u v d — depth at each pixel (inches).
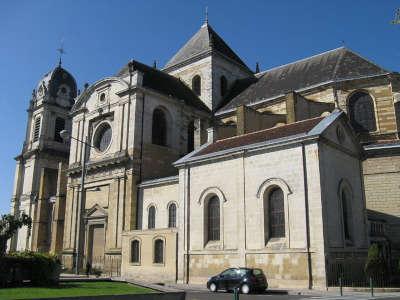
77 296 500.1
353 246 1054.4
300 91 1675.7
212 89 2064.5
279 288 963.3
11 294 547.8
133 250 1378.0
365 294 830.5
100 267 1604.3
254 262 1032.2
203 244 1152.2
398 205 1315.2
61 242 1915.6
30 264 724.7
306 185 981.8
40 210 2198.6
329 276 921.5
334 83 1585.9
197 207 1190.9
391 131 1470.2
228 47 2349.9
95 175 1721.2
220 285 949.8
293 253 968.3
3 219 789.9
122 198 1582.2
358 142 1186.0
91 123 1856.5
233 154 1127.6
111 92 1784.0
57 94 2790.4
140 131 1637.6
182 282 1169.4
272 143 1047.6
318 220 944.9
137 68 1846.7
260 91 1936.5
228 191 1125.7
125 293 583.5
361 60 1669.5
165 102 1764.3
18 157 2733.8
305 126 1120.2
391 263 1102.4
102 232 1643.7
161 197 1491.1
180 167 1259.8
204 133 1879.9
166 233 1266.0
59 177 1985.7
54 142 2701.8
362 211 1152.8
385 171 1354.6
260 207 1050.1
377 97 1519.4
